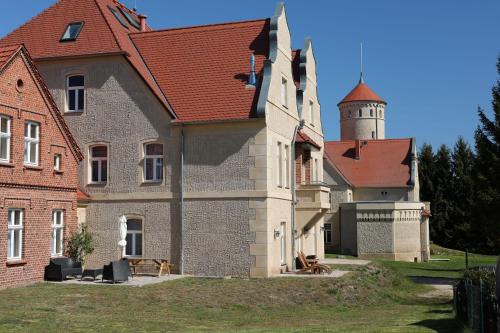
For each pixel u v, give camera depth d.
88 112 28.84
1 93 21.55
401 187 62.94
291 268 29.72
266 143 26.38
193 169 27.23
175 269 27.12
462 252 66.19
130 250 28.08
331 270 29.80
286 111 29.61
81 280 24.20
